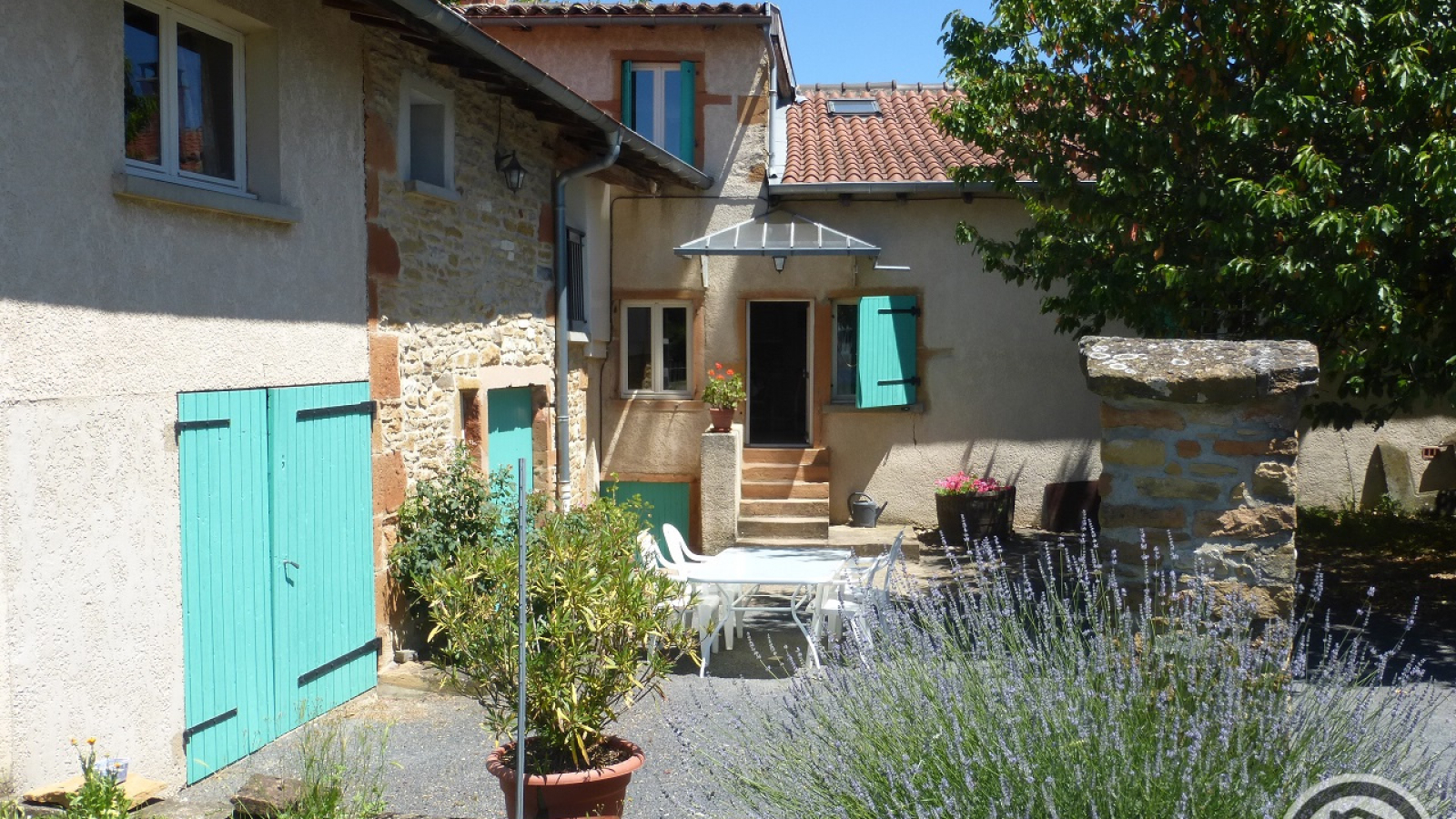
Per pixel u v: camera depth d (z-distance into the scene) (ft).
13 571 14.44
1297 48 25.88
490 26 41.63
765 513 39.58
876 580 27.84
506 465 30.55
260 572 19.51
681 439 41.52
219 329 18.38
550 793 14.23
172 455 17.29
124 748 16.26
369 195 22.85
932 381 41.52
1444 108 24.94
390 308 23.73
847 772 11.41
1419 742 12.83
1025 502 41.68
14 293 14.44
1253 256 27.20
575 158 35.06
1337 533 38.42
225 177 19.45
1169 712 11.53
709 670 25.57
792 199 41.50
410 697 22.82
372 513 23.18
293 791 14.20
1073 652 12.44
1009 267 33.88
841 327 42.14
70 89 15.39
